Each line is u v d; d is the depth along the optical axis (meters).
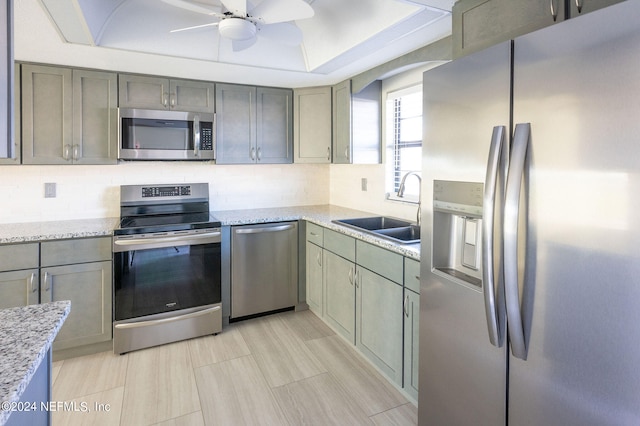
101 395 2.10
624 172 0.86
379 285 2.20
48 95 2.56
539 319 1.06
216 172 3.43
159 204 3.16
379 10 1.99
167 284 2.68
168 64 2.57
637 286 0.84
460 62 1.34
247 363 2.45
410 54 2.36
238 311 3.03
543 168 1.03
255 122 3.27
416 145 2.85
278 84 3.24
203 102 3.05
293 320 3.13
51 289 2.36
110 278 2.53
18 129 2.50
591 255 0.93
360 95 3.07
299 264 3.26
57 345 2.41
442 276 1.47
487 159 1.23
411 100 2.89
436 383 1.53
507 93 1.15
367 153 3.13
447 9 1.72
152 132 2.81
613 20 0.87
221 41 2.40
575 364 0.97
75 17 1.80
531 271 1.07
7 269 2.25
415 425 1.86
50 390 1.07
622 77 0.86
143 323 2.59
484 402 1.28
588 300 0.94
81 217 2.96
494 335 1.17
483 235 1.16
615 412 0.89
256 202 3.63
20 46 2.21
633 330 0.85
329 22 2.38
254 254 3.05
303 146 3.41
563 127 0.98
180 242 2.68
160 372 2.34
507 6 1.35
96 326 2.51
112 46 2.20
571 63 0.96
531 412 1.10
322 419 1.91
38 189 2.81
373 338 2.28
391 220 2.98
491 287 1.15
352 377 2.29
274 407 2.01
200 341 2.75
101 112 2.70
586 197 0.93
